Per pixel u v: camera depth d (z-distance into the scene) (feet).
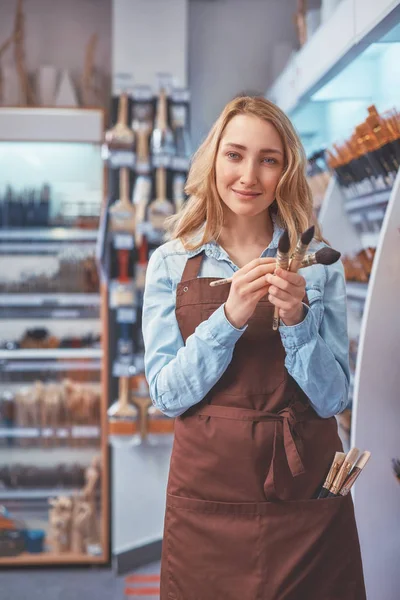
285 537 4.93
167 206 13.50
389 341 7.52
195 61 16.37
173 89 13.93
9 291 14.69
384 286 7.49
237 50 16.42
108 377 14.19
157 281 5.32
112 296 13.46
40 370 14.83
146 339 5.26
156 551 14.05
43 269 15.08
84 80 15.05
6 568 13.80
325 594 5.03
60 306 14.97
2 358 14.61
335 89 10.32
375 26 7.63
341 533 5.08
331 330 5.26
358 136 8.81
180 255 5.34
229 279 4.76
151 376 5.16
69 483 14.80
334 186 10.73
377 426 7.54
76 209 14.70
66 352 14.57
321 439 5.13
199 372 4.82
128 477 13.82
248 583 4.92
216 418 5.01
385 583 7.59
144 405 13.56
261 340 5.03
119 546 13.69
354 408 7.55
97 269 14.69
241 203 5.00
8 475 14.76
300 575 4.95
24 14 15.74
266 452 4.95
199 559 5.00
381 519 7.56
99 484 14.40
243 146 4.93
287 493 4.96
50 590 12.74
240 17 16.42
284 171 5.08
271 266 4.62
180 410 5.04
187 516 5.04
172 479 5.18
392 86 9.27
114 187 14.48
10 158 14.73
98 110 13.57
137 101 13.88
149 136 14.05
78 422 14.47
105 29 15.84
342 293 5.35
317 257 4.44
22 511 14.75
